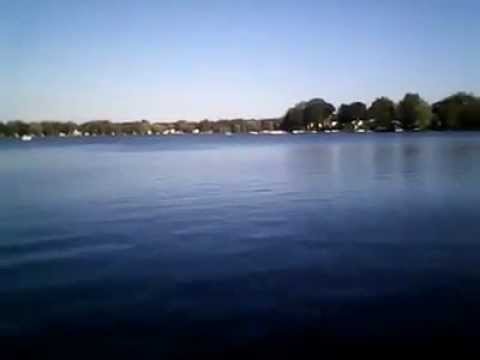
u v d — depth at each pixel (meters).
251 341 10.25
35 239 20.19
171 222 23.83
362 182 39.00
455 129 163.38
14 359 9.70
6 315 11.80
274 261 16.14
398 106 173.38
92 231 21.77
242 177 46.78
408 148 87.81
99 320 11.43
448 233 19.86
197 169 57.41
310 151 91.19
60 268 15.73
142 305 12.30
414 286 13.36
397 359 9.46
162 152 104.50
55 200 32.44
